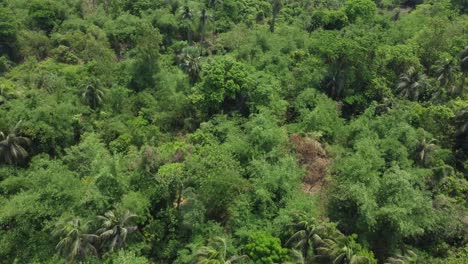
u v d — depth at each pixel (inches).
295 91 2250.2
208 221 1434.5
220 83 2095.2
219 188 1434.5
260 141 1727.4
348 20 3198.8
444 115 1867.6
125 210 1364.4
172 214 1502.2
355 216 1428.4
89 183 1477.6
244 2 3759.8
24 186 1576.0
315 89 2199.8
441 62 2249.0
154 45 2456.9
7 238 1339.8
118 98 2279.8
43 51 3063.5
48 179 1470.2
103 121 2108.8
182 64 2566.4
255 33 2864.2
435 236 1434.5
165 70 2519.7
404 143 1716.3
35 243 1346.0
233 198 1459.2
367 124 1875.0
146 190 1526.8
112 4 3467.0
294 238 1280.8
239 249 1309.1
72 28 3174.2
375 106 2018.9
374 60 2281.0
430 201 1390.3
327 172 1694.1
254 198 1450.5
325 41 2274.9
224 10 3548.2
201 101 2113.7
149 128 2068.2
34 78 2459.4
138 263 1216.8
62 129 1961.1
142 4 3481.8
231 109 2202.3
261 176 1505.9
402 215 1312.7
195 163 1562.5
